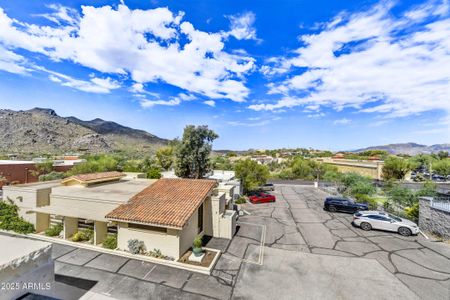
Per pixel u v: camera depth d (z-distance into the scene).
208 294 9.99
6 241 3.54
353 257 13.66
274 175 65.38
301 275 11.64
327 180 47.09
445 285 10.85
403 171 47.03
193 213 14.09
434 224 17.30
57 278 10.89
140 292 9.98
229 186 23.59
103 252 13.70
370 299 9.83
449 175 55.06
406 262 13.06
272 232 18.05
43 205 17.58
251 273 11.79
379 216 18.42
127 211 14.01
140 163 52.06
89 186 19.69
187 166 30.89
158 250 13.16
